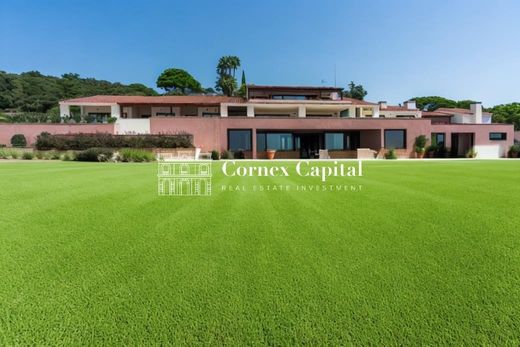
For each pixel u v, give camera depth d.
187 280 2.77
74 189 7.21
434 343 2.00
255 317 2.25
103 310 2.31
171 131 27.78
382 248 3.53
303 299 2.47
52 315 2.24
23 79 58.31
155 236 3.92
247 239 3.83
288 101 34.62
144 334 2.06
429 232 4.11
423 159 27.28
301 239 3.83
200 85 77.75
